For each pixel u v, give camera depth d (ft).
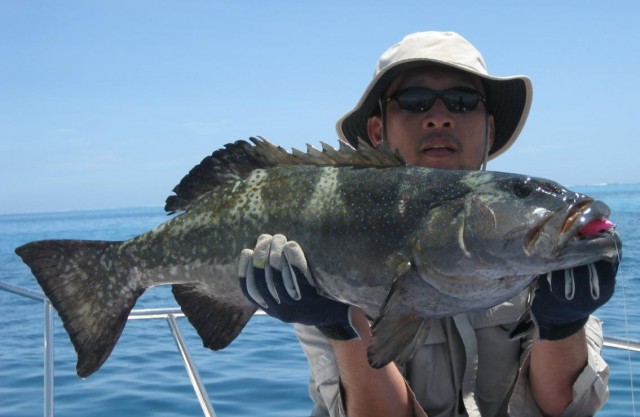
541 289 2.65
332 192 2.77
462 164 3.47
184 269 2.97
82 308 3.07
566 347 3.03
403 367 3.24
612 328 7.55
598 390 3.17
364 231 2.70
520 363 3.24
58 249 3.09
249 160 2.95
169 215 3.05
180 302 3.03
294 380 5.89
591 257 2.40
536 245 2.45
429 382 3.21
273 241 2.73
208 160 2.99
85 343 3.05
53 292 3.07
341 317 2.78
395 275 2.65
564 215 2.43
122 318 3.07
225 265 2.90
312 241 2.76
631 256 15.47
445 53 3.43
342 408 3.20
